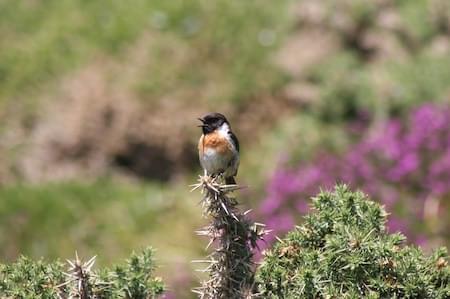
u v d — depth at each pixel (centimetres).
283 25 1705
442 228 1163
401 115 1511
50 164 1513
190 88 1591
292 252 575
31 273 565
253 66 1636
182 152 1523
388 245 546
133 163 1527
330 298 534
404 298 543
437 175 1227
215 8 1741
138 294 566
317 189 1254
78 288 545
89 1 1794
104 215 1350
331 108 1545
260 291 567
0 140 1547
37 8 1798
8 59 1691
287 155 1404
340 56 1611
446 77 1541
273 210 1252
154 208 1372
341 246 546
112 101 1553
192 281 1186
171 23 1719
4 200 1362
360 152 1295
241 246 564
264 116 1573
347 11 1664
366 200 589
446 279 556
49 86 1630
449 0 1675
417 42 1639
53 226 1323
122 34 1698
